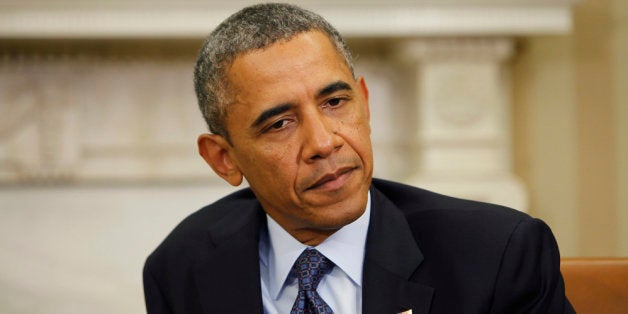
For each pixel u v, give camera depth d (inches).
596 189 279.1
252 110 78.6
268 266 98.6
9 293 278.7
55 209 285.1
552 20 263.4
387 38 279.3
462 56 270.7
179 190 293.6
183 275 101.9
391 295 85.2
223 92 81.6
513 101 311.3
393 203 98.6
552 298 83.6
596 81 277.4
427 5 258.4
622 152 269.4
